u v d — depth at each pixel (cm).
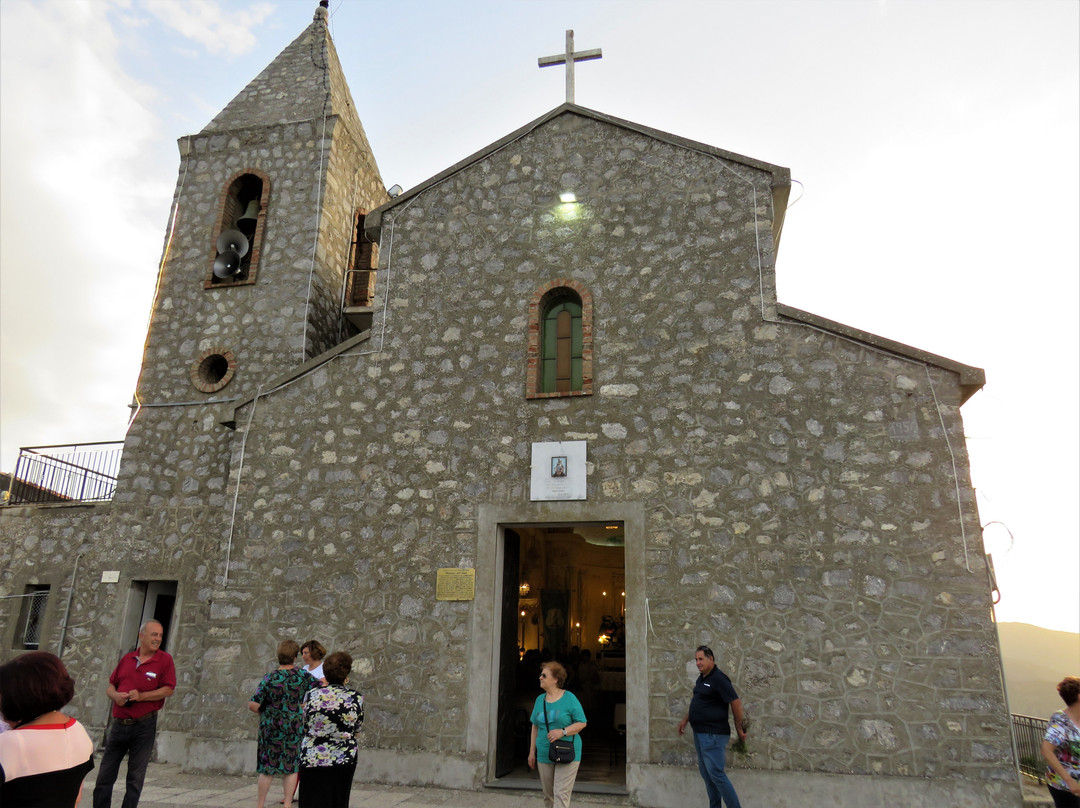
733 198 898
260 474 930
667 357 858
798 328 832
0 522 1149
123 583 1055
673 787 723
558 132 983
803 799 692
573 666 1167
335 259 1248
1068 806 528
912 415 779
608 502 823
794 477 786
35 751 288
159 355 1170
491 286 941
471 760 777
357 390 938
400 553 862
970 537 733
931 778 678
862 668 719
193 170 1277
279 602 874
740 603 760
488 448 876
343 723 500
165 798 725
